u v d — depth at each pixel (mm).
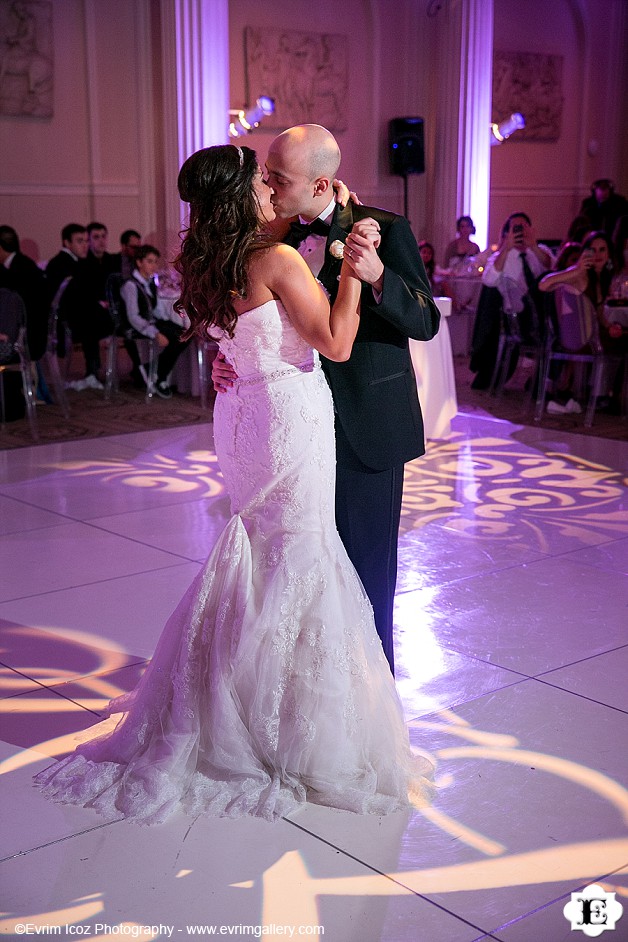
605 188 10586
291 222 2578
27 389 6613
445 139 11156
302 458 2424
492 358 8375
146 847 2262
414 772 2555
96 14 9945
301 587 2438
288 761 2459
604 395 7918
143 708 2562
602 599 3803
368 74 11523
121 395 8281
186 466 5887
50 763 2623
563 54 13133
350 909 2053
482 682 3105
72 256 8414
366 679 2494
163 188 10594
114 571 4094
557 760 2650
